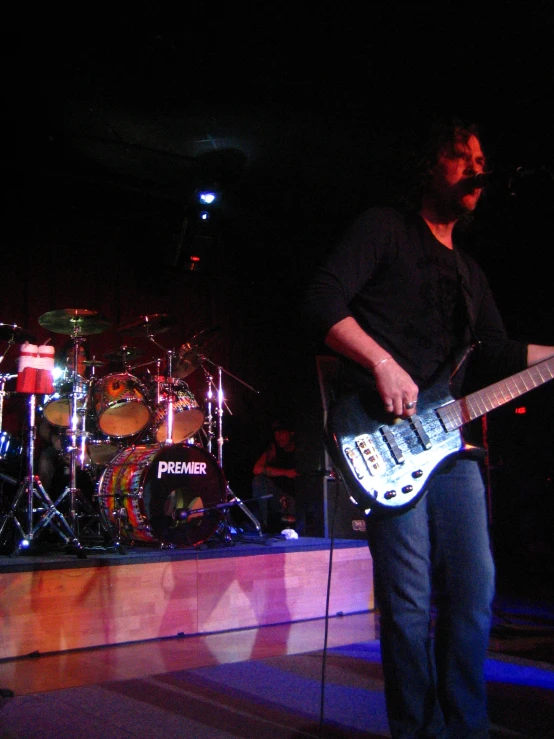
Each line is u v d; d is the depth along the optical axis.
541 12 4.12
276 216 7.36
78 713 2.27
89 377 5.68
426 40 4.51
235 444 7.61
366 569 4.40
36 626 3.32
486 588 1.68
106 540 4.68
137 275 7.28
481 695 1.66
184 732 2.06
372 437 1.63
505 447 7.92
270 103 5.52
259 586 3.99
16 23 4.73
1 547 4.66
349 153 6.05
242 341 7.93
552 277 7.02
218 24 4.64
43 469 5.71
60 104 5.76
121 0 4.47
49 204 6.87
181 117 5.86
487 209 6.09
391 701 1.63
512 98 4.89
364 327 1.74
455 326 1.78
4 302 6.67
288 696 2.44
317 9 4.38
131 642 3.56
